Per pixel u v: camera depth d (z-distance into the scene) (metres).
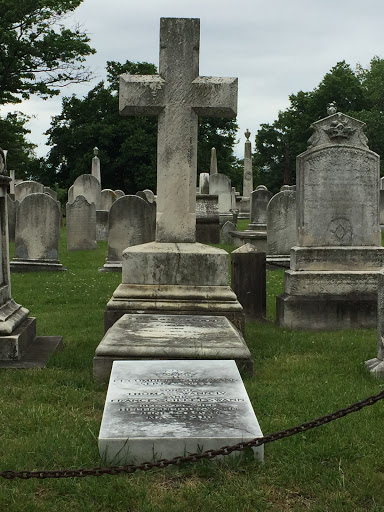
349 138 6.24
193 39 5.31
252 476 2.76
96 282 9.03
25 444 3.04
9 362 4.48
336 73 40.09
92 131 35.44
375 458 2.95
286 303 6.00
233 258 6.50
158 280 5.10
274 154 49.53
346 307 6.02
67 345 5.16
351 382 4.14
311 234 6.19
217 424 2.93
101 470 2.46
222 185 20.70
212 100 5.33
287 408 3.61
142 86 5.31
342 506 2.54
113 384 3.35
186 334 4.33
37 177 38.09
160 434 2.83
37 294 8.05
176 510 2.49
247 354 4.12
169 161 5.38
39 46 24.72
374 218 6.25
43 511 2.49
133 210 10.18
